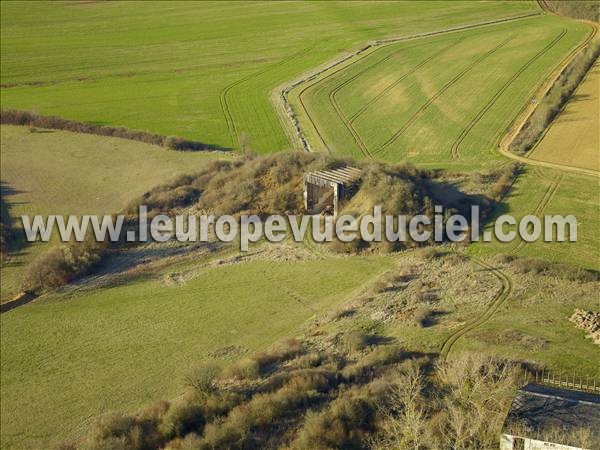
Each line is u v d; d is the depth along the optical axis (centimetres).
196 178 7488
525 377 4006
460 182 6850
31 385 4809
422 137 8325
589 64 9081
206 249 6412
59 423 4422
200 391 4319
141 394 4606
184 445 3856
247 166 7369
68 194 7712
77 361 5025
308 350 4722
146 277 6059
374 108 9400
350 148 8238
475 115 8644
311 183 6719
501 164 7150
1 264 6450
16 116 9838
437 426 3653
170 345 5109
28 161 8619
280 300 5544
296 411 4056
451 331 4647
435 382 4097
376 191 6412
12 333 5406
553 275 5206
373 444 3725
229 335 5159
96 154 8719
